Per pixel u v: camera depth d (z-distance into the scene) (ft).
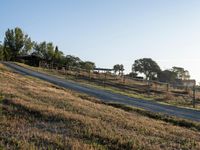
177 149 33.01
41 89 77.00
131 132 38.09
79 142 30.71
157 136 38.65
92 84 136.87
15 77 106.73
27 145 27.91
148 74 326.03
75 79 155.12
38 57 332.80
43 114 42.27
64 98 63.10
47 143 29.63
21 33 358.23
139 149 30.66
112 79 170.50
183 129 47.34
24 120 39.06
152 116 59.82
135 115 55.67
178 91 131.54
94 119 43.14
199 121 58.90
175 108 77.36
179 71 321.11
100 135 33.88
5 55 342.44
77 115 44.01
